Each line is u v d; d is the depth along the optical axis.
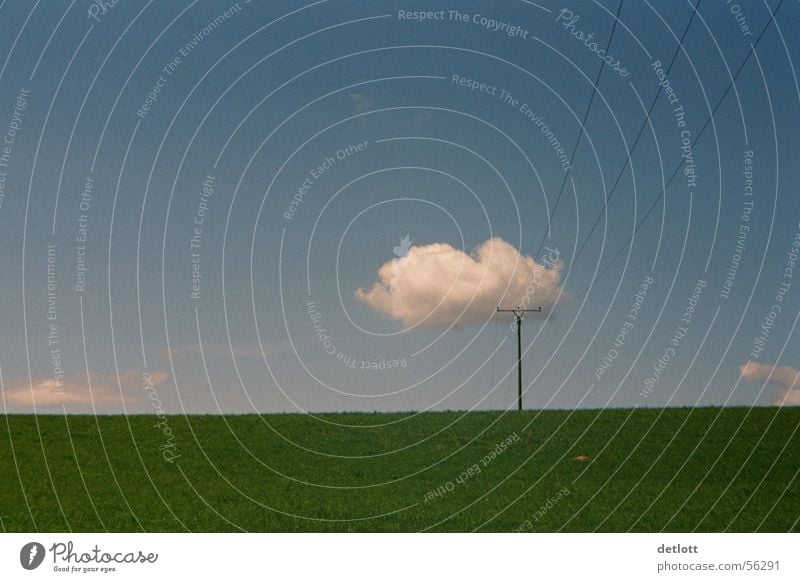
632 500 27.95
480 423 38.84
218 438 35.72
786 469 31.56
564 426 37.81
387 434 37.53
